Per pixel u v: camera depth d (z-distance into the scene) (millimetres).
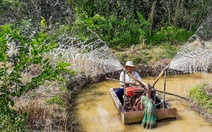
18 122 5426
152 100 6758
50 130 5883
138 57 10828
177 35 13438
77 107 7852
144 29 13422
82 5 13312
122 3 13875
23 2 13039
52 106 6859
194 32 13945
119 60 10578
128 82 7457
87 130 6617
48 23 13094
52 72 5742
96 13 13516
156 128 6594
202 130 6520
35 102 6926
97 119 7164
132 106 6988
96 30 12234
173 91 8789
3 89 5504
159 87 9156
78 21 12039
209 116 6926
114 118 7203
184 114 7258
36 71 8773
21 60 5430
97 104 8031
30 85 5711
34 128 6004
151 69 10102
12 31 5551
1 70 5695
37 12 13070
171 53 11219
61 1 13469
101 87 9195
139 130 6543
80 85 9047
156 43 12805
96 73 9633
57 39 11586
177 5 14219
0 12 12289
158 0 14438
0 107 5465
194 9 14469
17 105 6602
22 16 12711
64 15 13383
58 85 8133
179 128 6602
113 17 12977
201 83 8867
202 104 7406
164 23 14289
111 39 12648
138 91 6984
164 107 7059
